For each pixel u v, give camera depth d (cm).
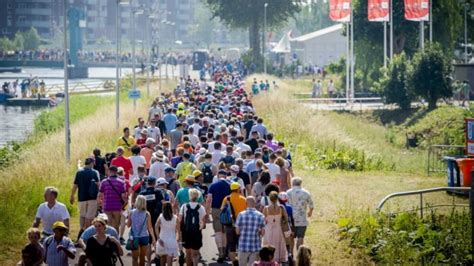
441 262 5006
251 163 5675
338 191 7594
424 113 15988
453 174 7312
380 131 15075
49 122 14538
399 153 12631
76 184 5325
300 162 9350
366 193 7469
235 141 7044
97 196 5259
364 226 5494
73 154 8412
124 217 5291
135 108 14088
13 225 5656
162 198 4712
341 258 5084
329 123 12912
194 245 4450
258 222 4206
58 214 4275
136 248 4428
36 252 3478
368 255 5147
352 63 17762
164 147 6794
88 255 3822
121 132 10825
